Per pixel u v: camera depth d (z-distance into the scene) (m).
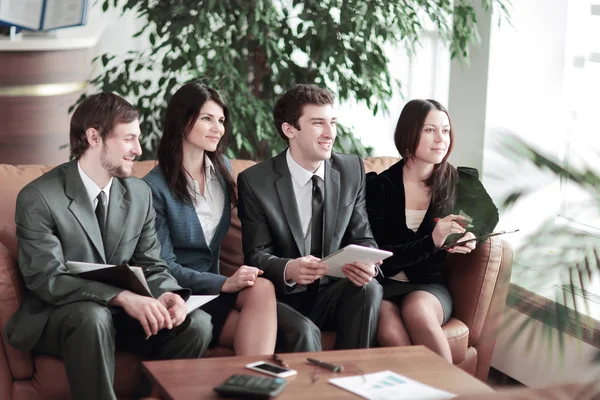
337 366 2.05
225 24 3.62
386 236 2.96
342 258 2.55
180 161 2.77
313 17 3.56
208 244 2.84
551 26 3.74
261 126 3.67
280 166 2.85
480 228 2.92
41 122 4.74
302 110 2.77
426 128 2.87
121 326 2.49
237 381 1.89
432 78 4.70
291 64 3.74
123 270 2.35
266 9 3.56
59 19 4.80
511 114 3.85
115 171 2.54
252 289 2.60
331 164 2.91
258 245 2.80
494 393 1.58
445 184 2.93
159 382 1.94
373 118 4.76
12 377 2.50
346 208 2.86
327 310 2.74
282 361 2.08
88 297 2.38
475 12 3.84
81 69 4.89
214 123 2.76
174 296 2.48
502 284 2.92
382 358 2.17
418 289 2.86
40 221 2.45
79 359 2.33
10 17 4.71
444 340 2.68
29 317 2.42
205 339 2.53
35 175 2.85
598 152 1.84
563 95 3.74
